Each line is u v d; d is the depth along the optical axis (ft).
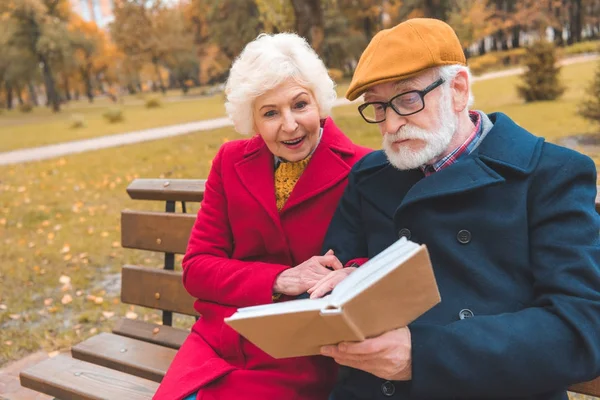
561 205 4.85
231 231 7.21
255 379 6.08
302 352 4.78
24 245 20.61
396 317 4.32
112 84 257.96
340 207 6.39
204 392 6.07
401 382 5.17
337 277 5.55
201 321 7.00
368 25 146.30
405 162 5.21
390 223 5.70
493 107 46.39
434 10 93.20
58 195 29.48
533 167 5.00
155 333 8.66
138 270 9.12
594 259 4.66
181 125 65.72
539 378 4.46
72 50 172.65
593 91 30.78
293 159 6.59
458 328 4.64
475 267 5.03
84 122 80.74
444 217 5.19
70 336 12.94
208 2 142.41
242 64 6.37
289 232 6.73
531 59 46.83
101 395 6.97
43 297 15.61
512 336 4.50
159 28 195.52
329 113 6.84
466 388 4.55
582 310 4.47
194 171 31.96
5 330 13.55
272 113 6.35
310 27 38.96
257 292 6.21
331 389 6.30
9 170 41.39
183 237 8.68
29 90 250.57
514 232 4.98
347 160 6.84
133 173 33.35
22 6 155.94
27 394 9.58
